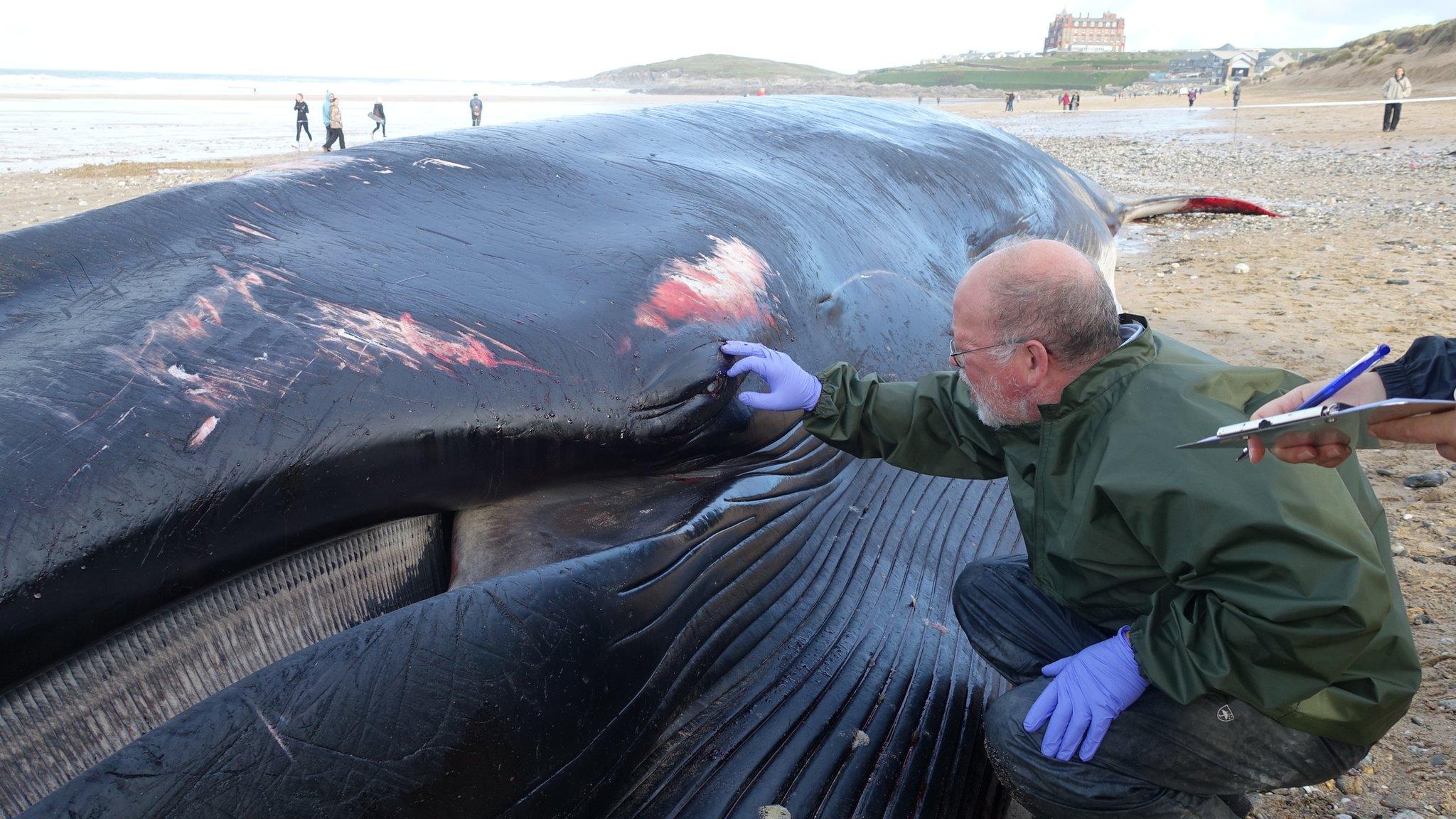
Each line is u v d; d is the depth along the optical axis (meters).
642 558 2.33
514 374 2.38
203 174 19.11
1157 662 2.08
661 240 3.05
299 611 2.23
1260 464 1.95
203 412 1.99
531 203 3.08
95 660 1.94
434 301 2.44
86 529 1.81
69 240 2.41
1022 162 6.21
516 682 1.99
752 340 3.04
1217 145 23.78
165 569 1.93
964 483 3.79
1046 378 2.20
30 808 1.63
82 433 1.88
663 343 2.68
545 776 2.04
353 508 2.18
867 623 2.92
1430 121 27.12
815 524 3.06
